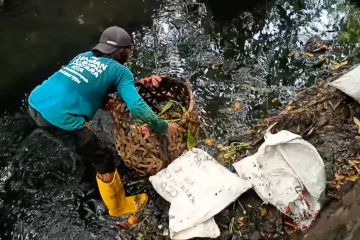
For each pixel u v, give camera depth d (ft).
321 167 8.25
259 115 10.32
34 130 10.34
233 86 11.00
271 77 11.14
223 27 12.50
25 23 12.90
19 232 8.81
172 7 13.15
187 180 8.36
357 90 9.61
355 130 9.46
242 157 9.33
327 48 11.66
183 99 9.39
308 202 8.20
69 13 13.17
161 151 8.71
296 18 12.57
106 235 8.60
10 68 11.80
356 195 8.29
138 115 7.75
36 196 9.30
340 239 7.65
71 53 12.14
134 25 12.73
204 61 11.64
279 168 8.28
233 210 8.31
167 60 11.73
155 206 8.87
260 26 12.45
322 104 9.97
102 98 8.06
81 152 8.08
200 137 9.95
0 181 9.57
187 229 7.92
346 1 12.81
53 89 7.84
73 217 8.93
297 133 9.47
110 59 8.00
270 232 8.14
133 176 9.37
